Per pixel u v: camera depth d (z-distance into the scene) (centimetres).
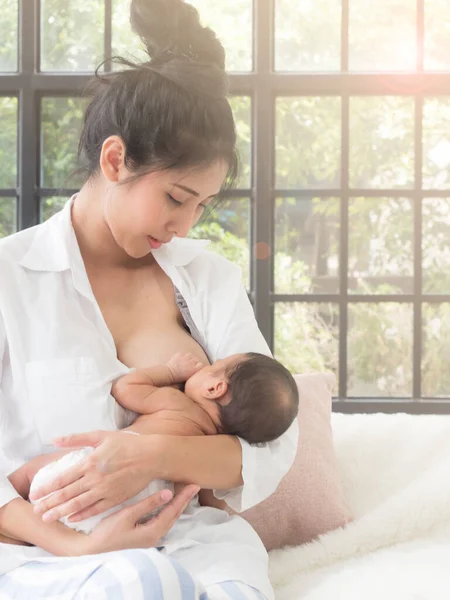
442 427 211
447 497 188
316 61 316
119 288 150
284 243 317
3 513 129
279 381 145
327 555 177
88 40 314
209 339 155
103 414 136
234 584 123
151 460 128
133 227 140
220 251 315
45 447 138
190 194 139
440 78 308
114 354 142
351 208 316
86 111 148
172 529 133
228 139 141
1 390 139
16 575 121
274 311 317
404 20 314
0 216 314
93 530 125
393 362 319
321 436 193
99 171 144
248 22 313
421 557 171
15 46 314
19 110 309
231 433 143
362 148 315
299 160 316
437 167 316
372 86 308
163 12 152
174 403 141
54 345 138
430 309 318
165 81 138
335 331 318
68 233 145
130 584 107
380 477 199
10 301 139
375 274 318
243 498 139
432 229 317
